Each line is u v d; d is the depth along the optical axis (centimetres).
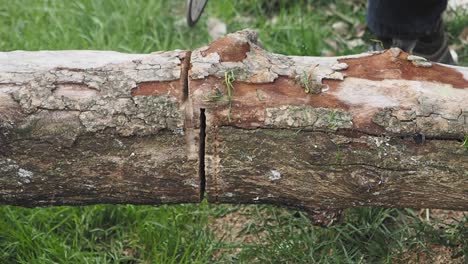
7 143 185
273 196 191
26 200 194
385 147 184
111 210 246
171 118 184
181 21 327
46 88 186
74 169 188
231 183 188
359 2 333
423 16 240
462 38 313
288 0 336
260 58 188
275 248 230
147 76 187
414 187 188
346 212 239
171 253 233
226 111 183
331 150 184
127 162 186
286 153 185
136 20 321
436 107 184
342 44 311
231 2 332
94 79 187
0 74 188
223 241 240
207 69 185
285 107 183
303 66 188
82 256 229
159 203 195
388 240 233
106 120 184
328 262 226
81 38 311
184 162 186
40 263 227
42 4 332
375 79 188
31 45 305
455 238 230
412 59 190
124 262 236
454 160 185
